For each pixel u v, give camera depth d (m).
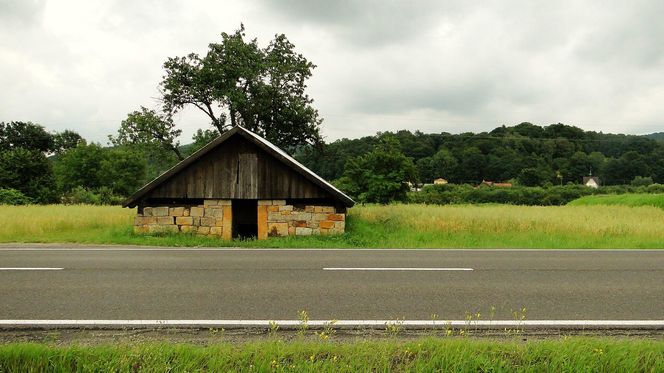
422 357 4.38
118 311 5.93
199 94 35.28
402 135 118.62
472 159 100.19
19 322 5.49
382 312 6.00
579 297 6.82
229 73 35.34
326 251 11.73
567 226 15.96
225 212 14.93
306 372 4.02
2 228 14.51
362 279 7.99
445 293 7.01
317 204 15.05
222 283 7.58
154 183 14.70
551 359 4.32
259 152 15.09
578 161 101.75
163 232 14.82
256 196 14.96
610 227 15.86
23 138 72.81
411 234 15.10
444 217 17.59
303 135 40.34
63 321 5.52
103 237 13.95
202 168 15.04
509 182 93.31
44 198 43.31
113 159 66.12
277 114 38.66
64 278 7.92
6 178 42.69
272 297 6.67
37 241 13.28
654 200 36.75
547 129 123.94
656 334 5.33
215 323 5.50
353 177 44.69
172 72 35.56
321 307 6.19
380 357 4.30
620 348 4.51
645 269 9.16
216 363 4.15
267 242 13.38
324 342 4.89
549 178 92.56
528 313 6.02
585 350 4.45
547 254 11.36
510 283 7.74
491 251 11.94
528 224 16.27
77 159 66.62
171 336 5.09
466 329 5.36
